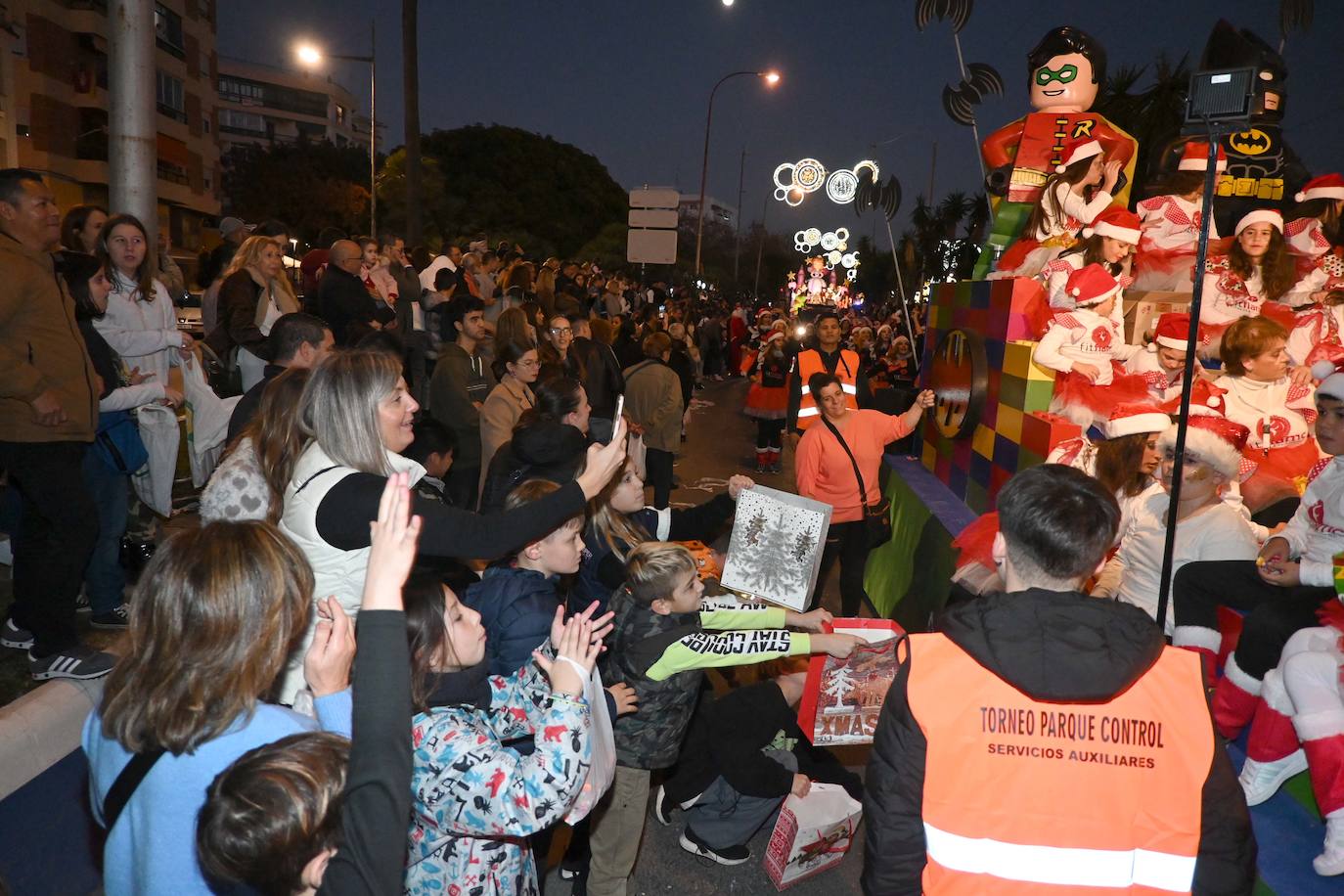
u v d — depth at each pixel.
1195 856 1.69
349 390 2.44
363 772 1.58
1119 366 5.01
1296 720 2.71
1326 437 2.98
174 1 39.00
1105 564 4.02
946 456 6.25
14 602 3.67
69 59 32.41
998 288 5.47
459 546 2.51
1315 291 5.37
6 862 2.98
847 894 3.64
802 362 7.00
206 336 6.30
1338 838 2.59
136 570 4.31
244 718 1.67
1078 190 5.57
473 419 6.40
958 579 4.17
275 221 7.09
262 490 2.79
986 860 1.71
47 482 3.47
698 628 3.12
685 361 12.51
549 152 47.62
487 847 2.14
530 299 12.77
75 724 3.31
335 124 106.38
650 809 4.20
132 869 1.65
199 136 42.47
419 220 18.92
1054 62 6.01
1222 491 4.05
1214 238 5.64
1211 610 3.38
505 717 2.45
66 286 3.64
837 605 6.59
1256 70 2.59
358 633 1.71
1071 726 1.70
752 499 4.01
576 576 3.92
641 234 18.97
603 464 2.78
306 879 1.55
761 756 3.63
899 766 1.75
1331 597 2.96
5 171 3.44
